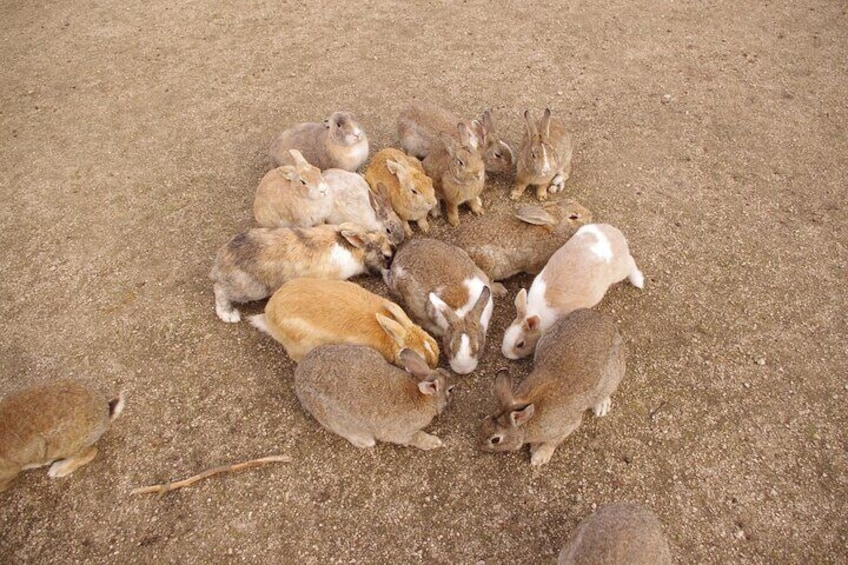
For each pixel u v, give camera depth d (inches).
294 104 89.5
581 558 42.9
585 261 57.6
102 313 64.9
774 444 53.1
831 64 90.2
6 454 49.1
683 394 56.3
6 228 74.3
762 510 49.8
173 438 55.7
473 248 63.5
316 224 69.7
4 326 64.2
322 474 53.2
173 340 62.2
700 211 71.2
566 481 51.9
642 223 70.2
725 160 76.9
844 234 67.9
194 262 69.2
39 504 52.4
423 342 55.2
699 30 98.7
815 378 56.9
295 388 54.9
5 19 113.7
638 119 83.4
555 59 94.7
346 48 99.9
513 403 49.6
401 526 50.3
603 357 51.3
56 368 60.7
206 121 87.7
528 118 69.9
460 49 98.0
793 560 47.6
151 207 75.8
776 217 70.1
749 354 58.7
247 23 108.0
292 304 56.1
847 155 76.5
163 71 98.0
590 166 77.2
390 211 68.1
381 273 66.7
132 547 50.1
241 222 73.4
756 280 64.3
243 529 50.6
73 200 77.4
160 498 52.4
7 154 84.4
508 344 57.3
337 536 50.1
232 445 55.1
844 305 61.9
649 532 43.3
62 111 91.3
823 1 103.1
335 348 54.1
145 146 84.4
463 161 67.0
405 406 51.4
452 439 54.6
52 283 68.0
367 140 78.2
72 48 104.5
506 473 52.5
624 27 100.4
